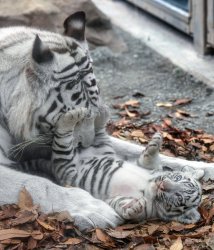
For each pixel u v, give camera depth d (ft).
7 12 42.60
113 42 47.67
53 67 23.17
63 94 23.47
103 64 45.73
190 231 22.53
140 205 22.47
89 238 21.38
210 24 42.83
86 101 24.16
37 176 23.41
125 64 45.55
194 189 23.04
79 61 24.00
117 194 23.50
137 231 22.15
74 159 24.43
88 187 24.04
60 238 21.24
